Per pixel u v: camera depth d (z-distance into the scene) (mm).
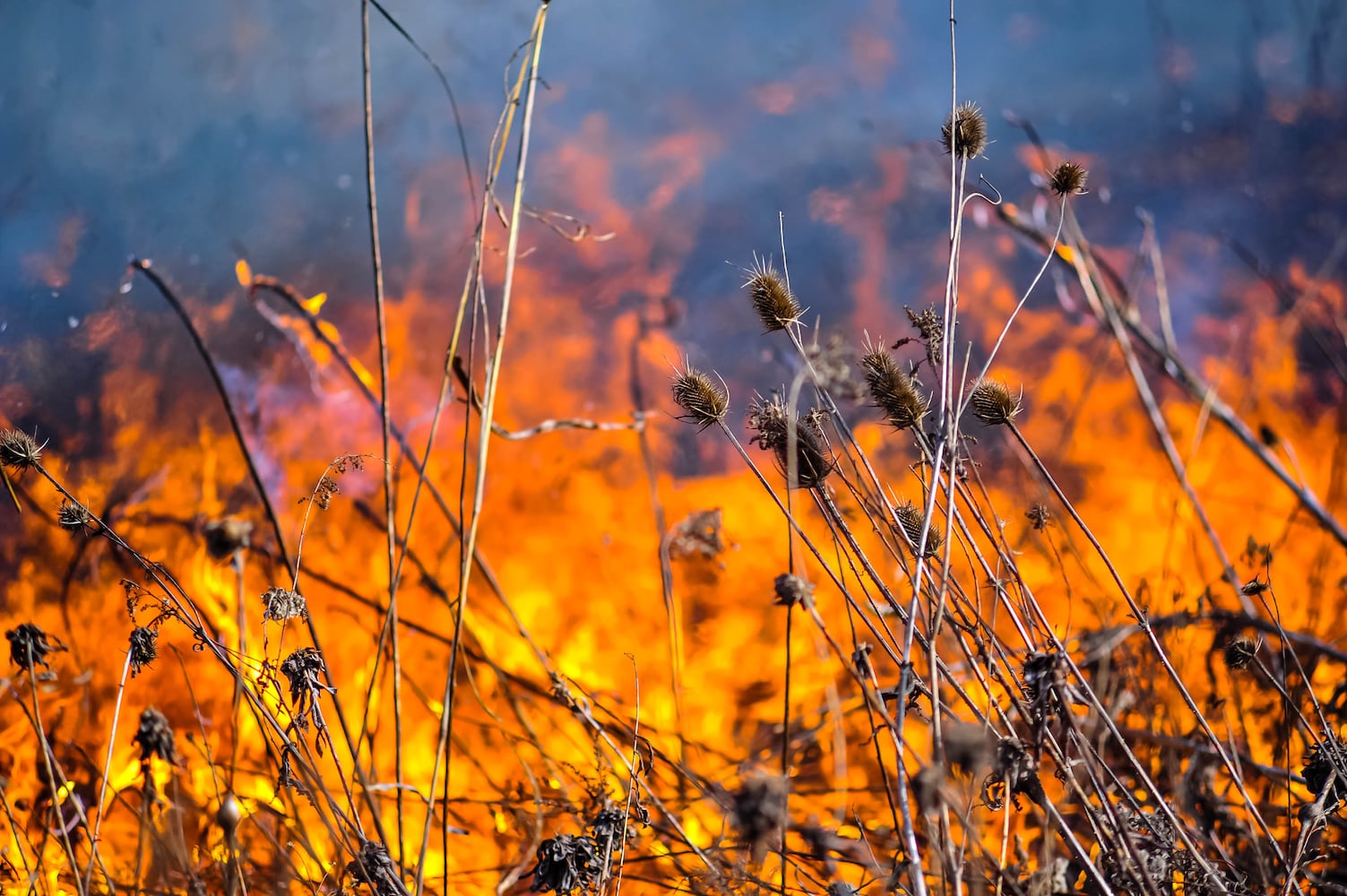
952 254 2967
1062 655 2895
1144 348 3738
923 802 2830
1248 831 3094
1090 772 2918
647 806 3111
